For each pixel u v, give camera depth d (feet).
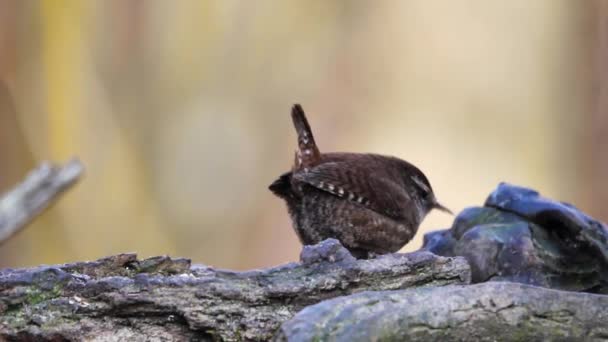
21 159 45.62
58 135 45.32
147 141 46.75
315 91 48.78
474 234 17.42
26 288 14.34
